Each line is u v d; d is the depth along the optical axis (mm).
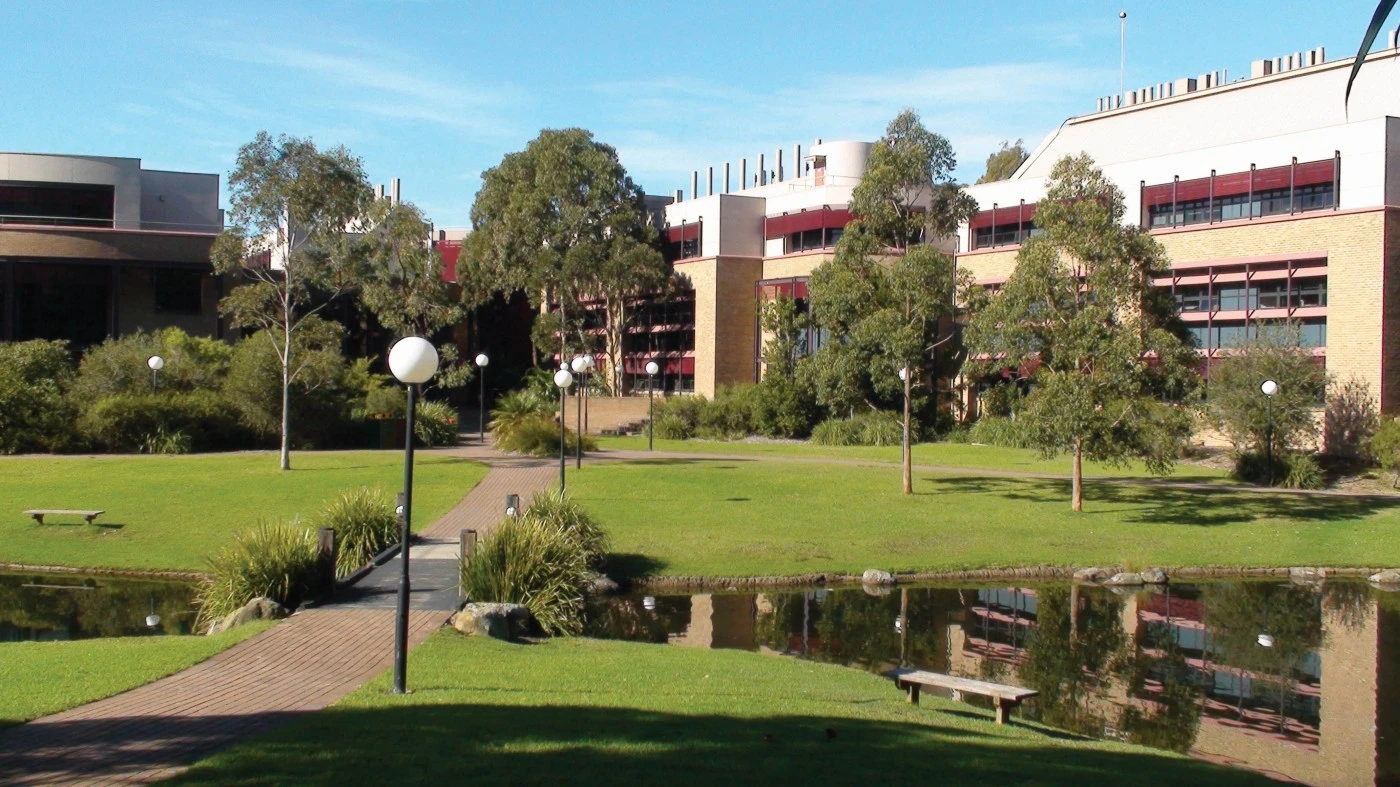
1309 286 42844
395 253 54625
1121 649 18375
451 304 60750
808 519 28047
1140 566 24375
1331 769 12672
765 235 62688
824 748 9500
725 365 61094
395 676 11281
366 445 45250
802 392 54719
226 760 8211
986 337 29781
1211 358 44375
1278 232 43562
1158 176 49875
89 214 54156
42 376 41500
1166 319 29719
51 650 13156
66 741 8969
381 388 48281
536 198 60875
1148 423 28172
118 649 13227
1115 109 59438
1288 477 36562
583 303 70875
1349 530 28469
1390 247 40438
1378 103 48781
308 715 10008
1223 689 16125
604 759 8500
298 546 16562
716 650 15953
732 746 9266
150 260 51469
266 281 34594
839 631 19031
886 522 28031
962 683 12703
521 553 16922
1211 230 45906
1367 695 15906
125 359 43125
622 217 61719
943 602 21625
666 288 62906
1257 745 13562
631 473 34750
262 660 12680
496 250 62625
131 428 40469
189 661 12445
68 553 23234
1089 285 28625
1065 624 20078
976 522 28391
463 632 14836
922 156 47594
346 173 33500
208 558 18422
